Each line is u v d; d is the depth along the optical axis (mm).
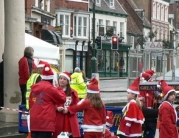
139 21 86750
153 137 15242
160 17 98125
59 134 12680
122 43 76312
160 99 16109
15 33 18859
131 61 28078
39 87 12266
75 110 12898
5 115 18531
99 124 13117
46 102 12211
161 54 27422
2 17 21797
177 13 108812
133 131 13758
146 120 15219
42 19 54156
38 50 25375
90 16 72125
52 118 12242
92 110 13062
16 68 18828
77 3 69250
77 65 67500
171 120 13625
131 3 89688
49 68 12391
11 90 18750
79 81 20781
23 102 18172
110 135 14008
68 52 66188
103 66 72562
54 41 52031
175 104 16984
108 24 77188
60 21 66125
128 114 13688
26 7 48531
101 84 53094
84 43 68812
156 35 93312
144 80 19812
